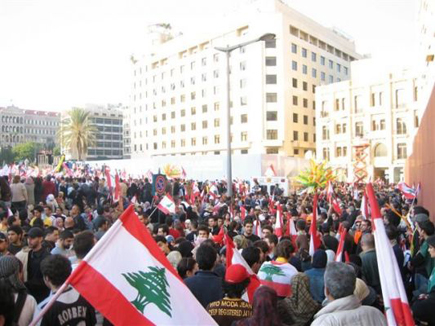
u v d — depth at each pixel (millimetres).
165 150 82125
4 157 109062
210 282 4637
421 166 21797
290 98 66062
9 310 2529
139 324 3148
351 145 59031
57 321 3584
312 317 4492
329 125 61719
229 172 19656
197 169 36625
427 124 18047
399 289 3021
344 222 9500
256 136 65750
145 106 87438
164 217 13477
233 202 16797
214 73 72938
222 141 71312
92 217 13055
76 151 80812
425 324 4035
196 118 75875
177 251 6219
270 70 65250
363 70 65375
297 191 29766
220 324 3744
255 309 3090
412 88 53531
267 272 5238
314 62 71625
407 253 7828
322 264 5375
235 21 70125
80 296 3738
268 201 18375
